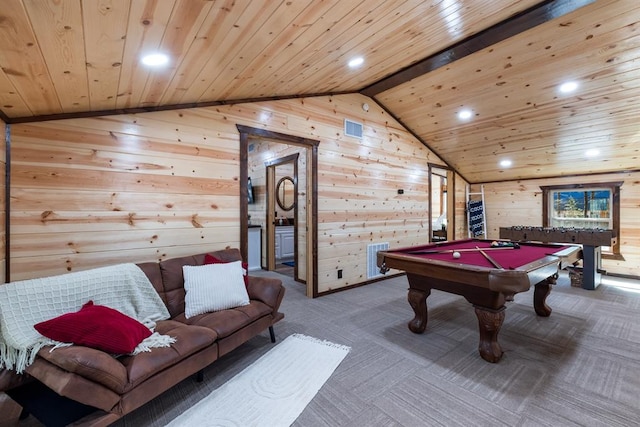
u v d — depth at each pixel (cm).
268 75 275
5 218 207
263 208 592
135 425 163
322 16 187
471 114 442
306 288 414
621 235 498
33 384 158
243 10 150
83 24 119
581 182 536
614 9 254
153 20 132
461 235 667
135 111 260
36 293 171
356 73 346
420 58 335
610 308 347
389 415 171
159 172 274
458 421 166
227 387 197
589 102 363
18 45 122
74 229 235
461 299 390
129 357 159
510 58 327
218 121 312
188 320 221
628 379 205
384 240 492
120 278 208
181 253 287
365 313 339
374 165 476
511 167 570
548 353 242
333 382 203
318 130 405
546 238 465
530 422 165
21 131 214
